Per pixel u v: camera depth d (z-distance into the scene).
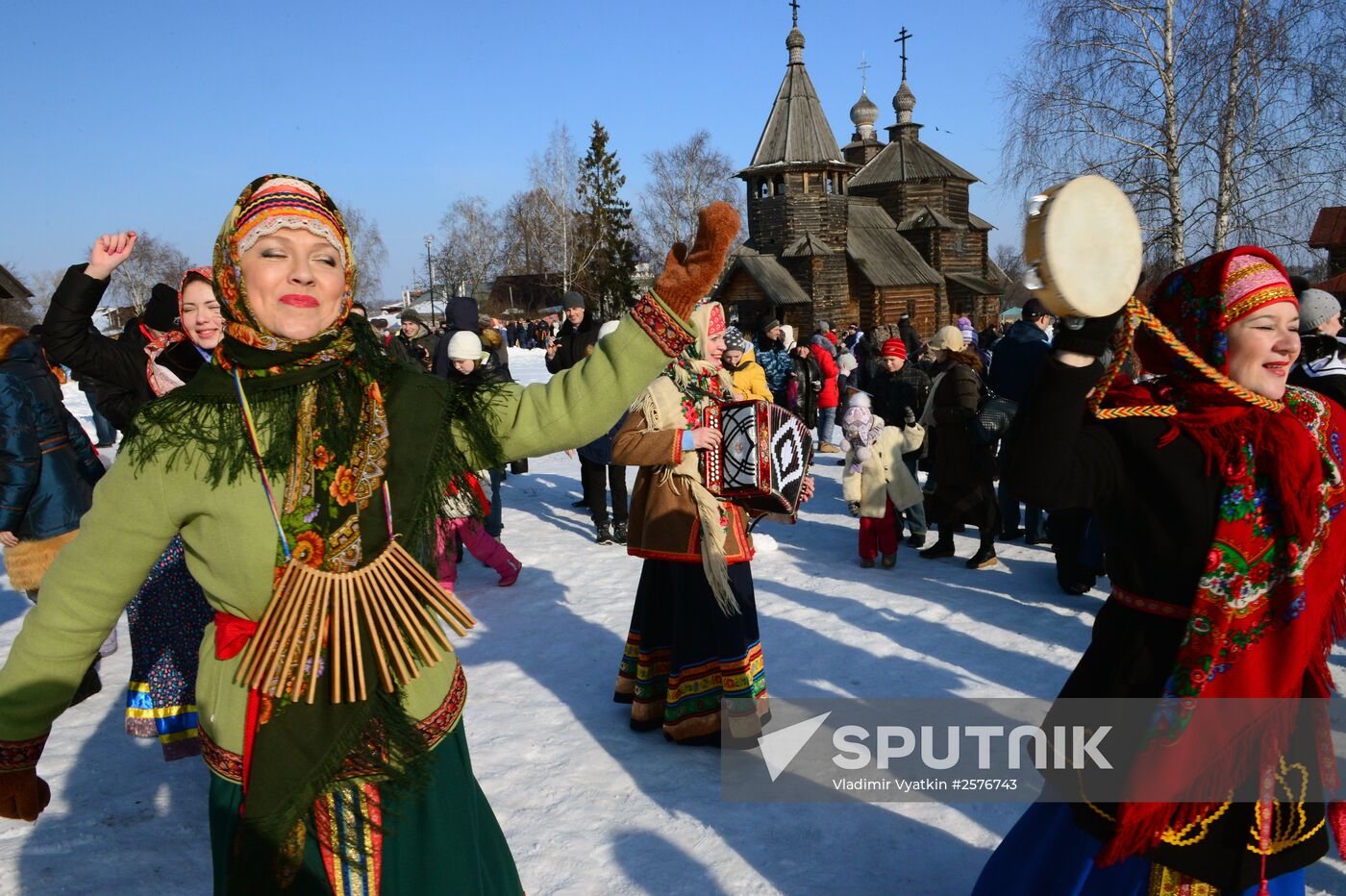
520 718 4.63
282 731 1.89
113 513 1.91
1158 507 2.19
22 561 4.82
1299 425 2.18
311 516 1.90
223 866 1.99
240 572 1.92
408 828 2.02
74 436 5.07
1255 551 2.14
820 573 7.20
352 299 2.03
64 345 3.92
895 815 3.64
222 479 1.89
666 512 4.19
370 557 1.94
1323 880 3.14
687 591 4.21
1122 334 2.07
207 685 2.02
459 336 7.23
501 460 2.07
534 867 3.32
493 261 99.75
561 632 5.96
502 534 8.96
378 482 1.95
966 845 3.43
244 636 1.96
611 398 2.02
